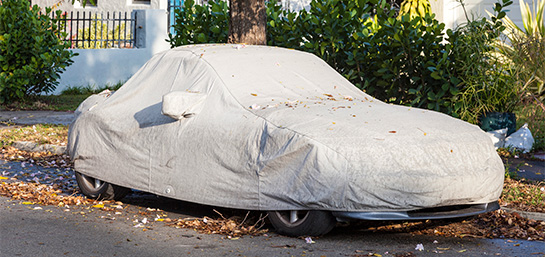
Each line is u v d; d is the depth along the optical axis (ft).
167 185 20.62
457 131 18.93
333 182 17.28
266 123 18.85
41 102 56.95
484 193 18.28
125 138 22.22
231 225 19.99
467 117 34.55
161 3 74.69
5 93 54.70
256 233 19.24
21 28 54.13
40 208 22.50
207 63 21.68
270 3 39.32
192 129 20.30
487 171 18.43
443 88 33.78
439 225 21.03
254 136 18.90
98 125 23.34
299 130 18.12
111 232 19.44
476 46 34.14
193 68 21.93
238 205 18.93
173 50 23.71
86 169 23.68
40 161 33.60
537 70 37.09
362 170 17.21
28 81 53.88
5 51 54.29
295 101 20.38
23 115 50.16
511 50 37.29
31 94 58.44
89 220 21.01
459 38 34.53
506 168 28.89
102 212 22.29
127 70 67.67
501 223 21.48
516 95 35.68
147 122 21.74
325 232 18.30
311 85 22.03
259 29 34.45
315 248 17.70
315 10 35.78
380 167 17.26
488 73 34.99
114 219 21.24
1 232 19.24
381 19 34.88
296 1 68.69
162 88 22.56
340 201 17.24
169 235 19.11
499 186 18.84
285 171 18.11
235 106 20.04
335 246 17.98
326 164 17.40
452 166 17.83
